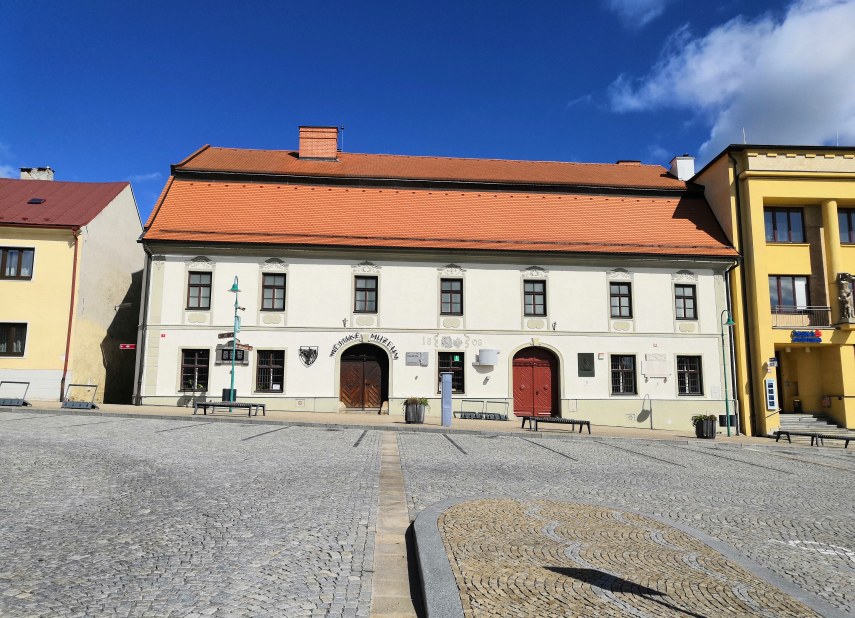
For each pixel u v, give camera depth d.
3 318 24.31
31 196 27.12
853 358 25.45
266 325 24.28
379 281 24.98
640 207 28.19
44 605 4.19
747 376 25.52
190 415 19.25
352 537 6.19
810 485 11.50
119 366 28.33
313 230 25.17
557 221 27.06
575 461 12.95
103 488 7.95
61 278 24.73
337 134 30.56
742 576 5.23
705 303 26.09
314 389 24.17
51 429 14.16
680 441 18.81
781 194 25.98
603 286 25.86
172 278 24.09
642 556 5.66
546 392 25.42
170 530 6.16
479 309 25.28
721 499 9.47
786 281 26.50
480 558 5.30
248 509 7.13
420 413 20.03
